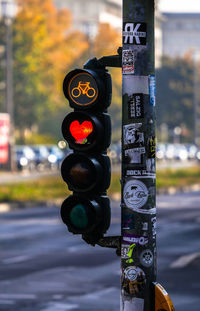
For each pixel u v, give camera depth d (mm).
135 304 11219
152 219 11273
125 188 11312
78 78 11234
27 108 177250
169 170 128250
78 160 11273
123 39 11406
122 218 11320
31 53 174625
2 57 173250
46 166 140500
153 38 11414
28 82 175125
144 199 11234
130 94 11336
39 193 81562
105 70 11422
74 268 33781
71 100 11258
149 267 11250
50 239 45312
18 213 64375
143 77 11328
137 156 11266
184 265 34969
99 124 11180
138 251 11227
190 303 25969
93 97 11141
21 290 28297
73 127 11250
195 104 192875
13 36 173250
